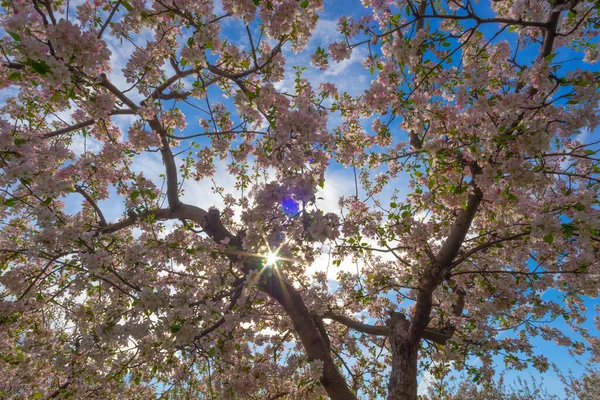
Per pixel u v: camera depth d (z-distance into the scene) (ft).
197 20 11.71
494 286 18.58
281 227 11.28
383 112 15.99
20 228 18.97
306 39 13.66
